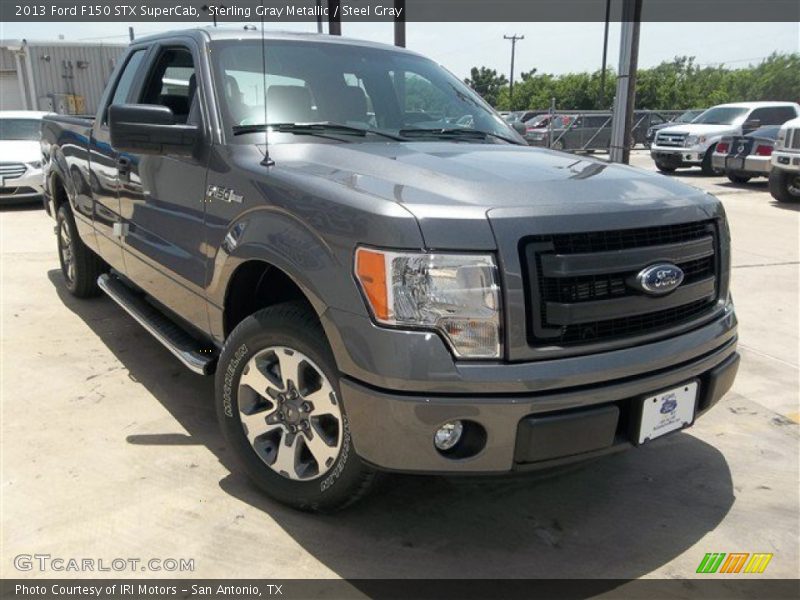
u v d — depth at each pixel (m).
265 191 2.71
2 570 2.45
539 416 2.26
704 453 3.49
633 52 10.27
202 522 2.76
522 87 68.12
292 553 2.60
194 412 3.73
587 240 2.37
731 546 2.74
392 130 3.57
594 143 23.20
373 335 2.25
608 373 2.35
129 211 4.00
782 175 11.78
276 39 3.68
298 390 2.66
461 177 2.56
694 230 2.71
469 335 2.23
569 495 3.07
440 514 2.88
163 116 3.12
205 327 3.25
